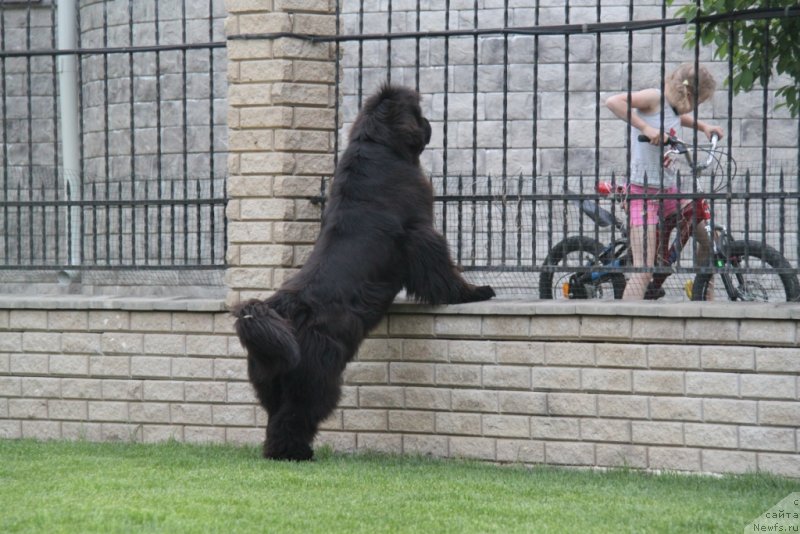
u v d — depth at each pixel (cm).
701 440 1434
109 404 1725
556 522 1116
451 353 1555
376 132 1579
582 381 1489
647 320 1453
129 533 1045
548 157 2453
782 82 2370
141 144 2597
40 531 1056
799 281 1741
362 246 1504
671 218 1717
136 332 1705
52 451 1589
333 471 1395
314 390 1443
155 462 1466
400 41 2502
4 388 1770
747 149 2395
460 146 2484
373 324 1515
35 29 2758
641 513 1161
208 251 2441
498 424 1532
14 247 2627
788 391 1392
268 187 1639
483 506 1189
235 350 1659
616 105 1823
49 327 1745
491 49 2461
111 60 2622
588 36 2423
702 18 1485
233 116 1656
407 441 1585
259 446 1639
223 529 1066
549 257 1584
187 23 2548
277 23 1620
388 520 1116
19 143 2703
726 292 1831
